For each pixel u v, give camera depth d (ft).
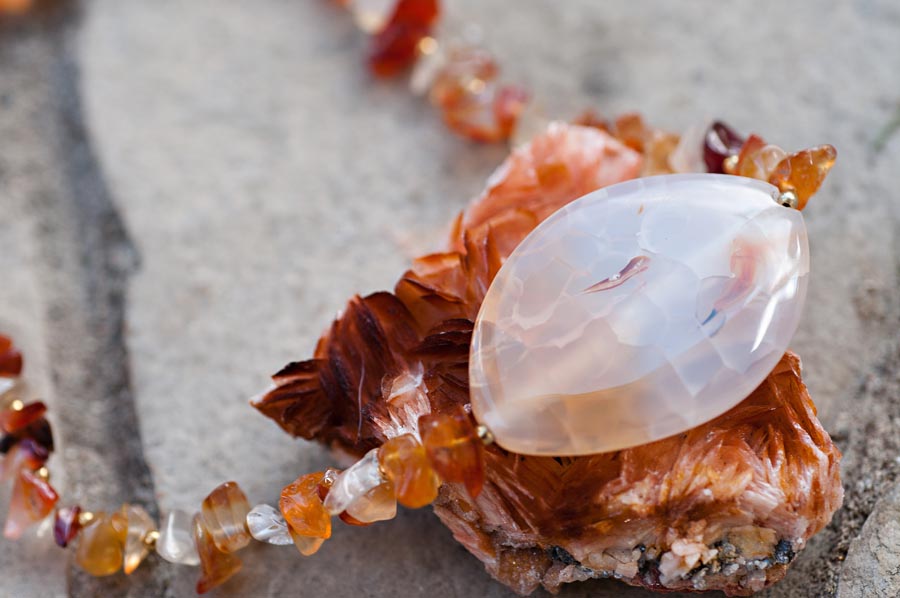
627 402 1.09
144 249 1.31
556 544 1.13
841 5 1.38
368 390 1.15
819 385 1.22
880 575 1.14
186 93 1.38
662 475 1.11
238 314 1.28
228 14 1.42
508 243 1.18
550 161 1.22
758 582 1.13
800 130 1.32
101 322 1.29
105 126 1.36
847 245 1.27
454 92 1.33
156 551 1.20
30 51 1.40
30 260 1.31
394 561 1.18
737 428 1.13
